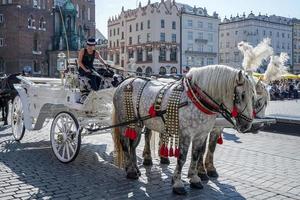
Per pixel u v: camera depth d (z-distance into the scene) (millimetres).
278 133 14539
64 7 65938
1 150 10539
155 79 8094
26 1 64875
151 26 86875
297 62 113875
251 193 7098
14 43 64375
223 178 8047
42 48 67062
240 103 6324
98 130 8648
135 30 91812
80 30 73125
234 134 14180
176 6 88250
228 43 106125
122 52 96688
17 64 64312
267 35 104250
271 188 7410
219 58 108188
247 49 7012
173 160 9609
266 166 9172
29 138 12414
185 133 6844
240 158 10008
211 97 6664
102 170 8555
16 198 6668
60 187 7297
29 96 10945
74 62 10094
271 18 106938
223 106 6676
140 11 89875
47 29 67562
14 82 16016
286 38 109562
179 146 6934
